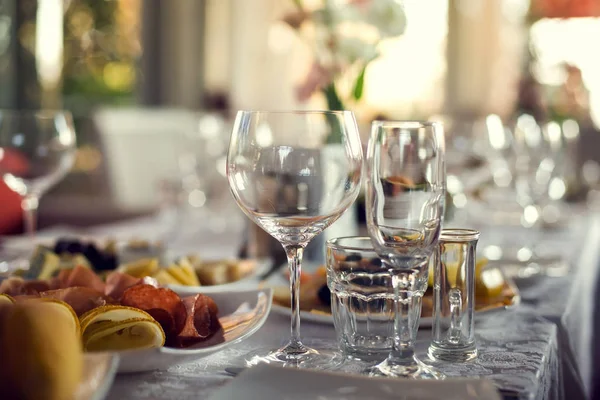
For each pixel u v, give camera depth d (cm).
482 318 90
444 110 503
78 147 409
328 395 59
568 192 265
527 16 491
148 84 500
